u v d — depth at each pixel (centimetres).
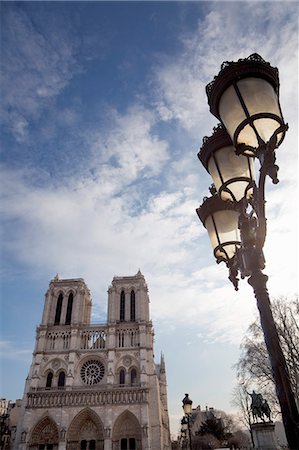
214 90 663
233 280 856
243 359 6344
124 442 8394
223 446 9675
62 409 8688
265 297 625
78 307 10369
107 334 9938
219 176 764
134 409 8625
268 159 569
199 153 823
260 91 605
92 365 9556
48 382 9306
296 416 500
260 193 609
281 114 604
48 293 10650
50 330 10031
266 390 6188
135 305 10394
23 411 8775
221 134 764
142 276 10938
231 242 859
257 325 6322
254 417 4878
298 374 4562
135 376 9300
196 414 13225
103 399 8800
